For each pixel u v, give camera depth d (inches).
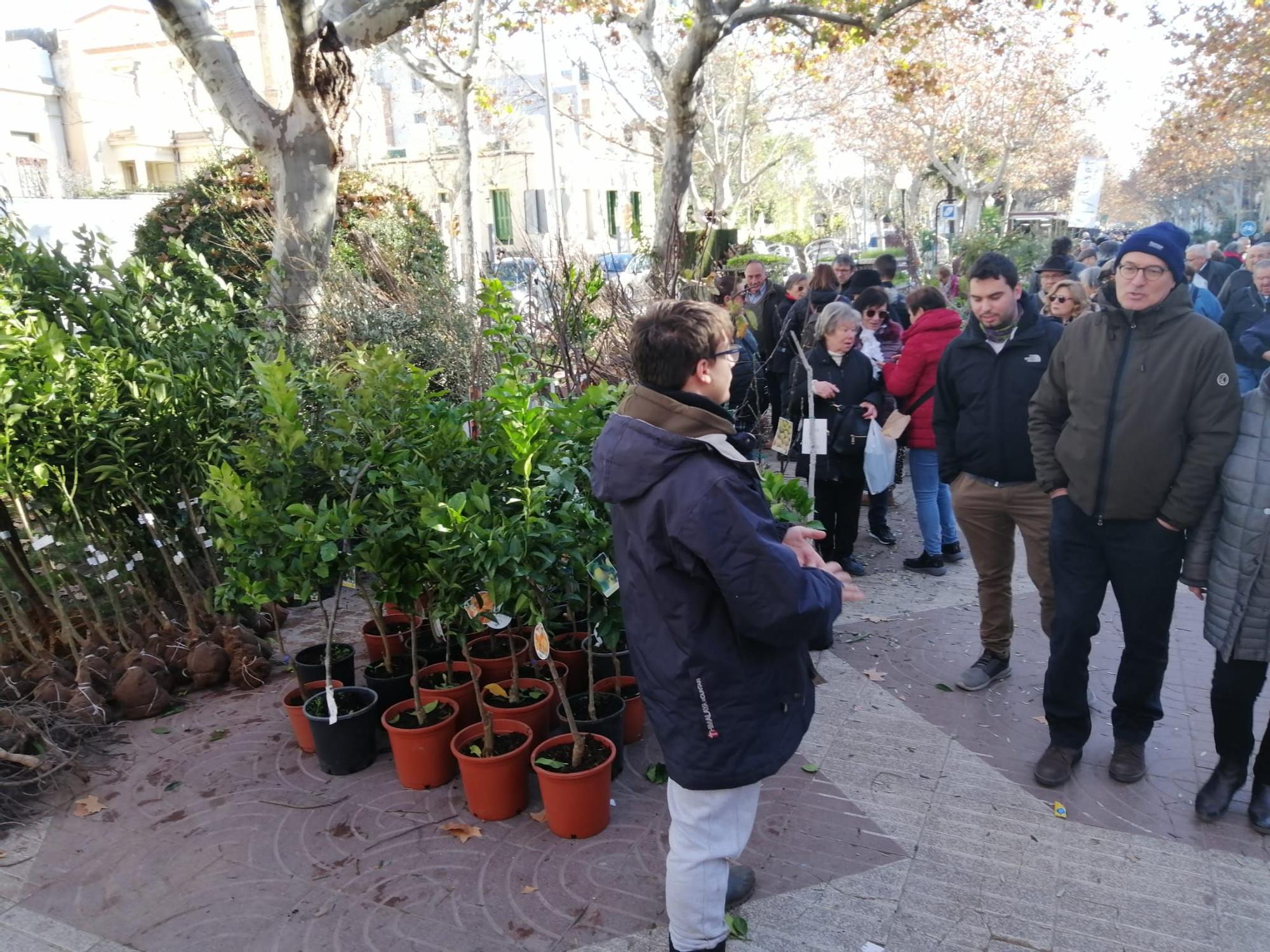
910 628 203.9
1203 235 1701.5
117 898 122.6
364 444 155.8
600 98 1353.3
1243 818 131.6
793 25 488.7
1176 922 111.5
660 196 441.1
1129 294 124.1
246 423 187.8
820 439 201.3
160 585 207.9
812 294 295.4
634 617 92.9
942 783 143.3
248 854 130.8
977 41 534.6
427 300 301.4
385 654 167.8
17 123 1154.0
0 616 184.7
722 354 90.8
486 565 119.0
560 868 124.6
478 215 845.8
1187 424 124.6
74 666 182.5
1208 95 784.9
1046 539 160.2
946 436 170.7
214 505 153.8
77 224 460.8
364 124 783.7
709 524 83.9
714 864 95.4
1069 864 122.9
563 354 220.8
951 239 963.3
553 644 170.4
